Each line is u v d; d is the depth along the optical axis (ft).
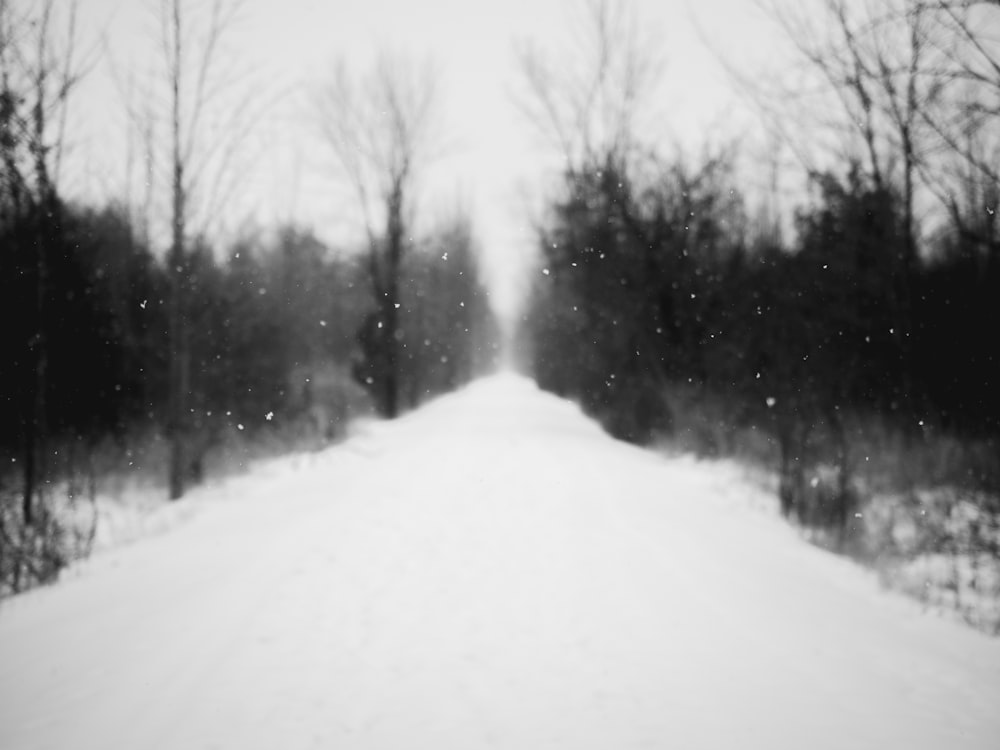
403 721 14.08
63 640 18.26
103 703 14.79
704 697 14.89
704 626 18.76
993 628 18.92
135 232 52.75
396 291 103.45
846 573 23.81
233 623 19.06
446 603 20.68
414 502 34.50
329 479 42.96
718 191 63.93
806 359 41.27
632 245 67.51
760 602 20.44
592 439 66.13
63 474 42.83
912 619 19.35
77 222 47.34
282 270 74.38
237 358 64.08
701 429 55.06
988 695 14.75
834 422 38.73
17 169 31.60
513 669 16.40
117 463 48.14
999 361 36.17
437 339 142.00
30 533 28.71
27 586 24.84
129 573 24.23
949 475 33.12
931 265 39.06
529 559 24.98
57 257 39.55
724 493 38.11
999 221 20.71
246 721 14.05
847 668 16.17
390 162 102.01
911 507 30.04
